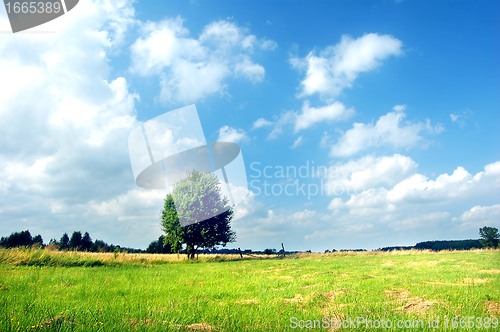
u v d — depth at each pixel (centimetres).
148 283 1143
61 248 2120
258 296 875
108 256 2136
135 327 510
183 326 534
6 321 503
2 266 1512
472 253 2750
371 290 917
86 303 711
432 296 793
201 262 2777
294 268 1792
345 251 3388
